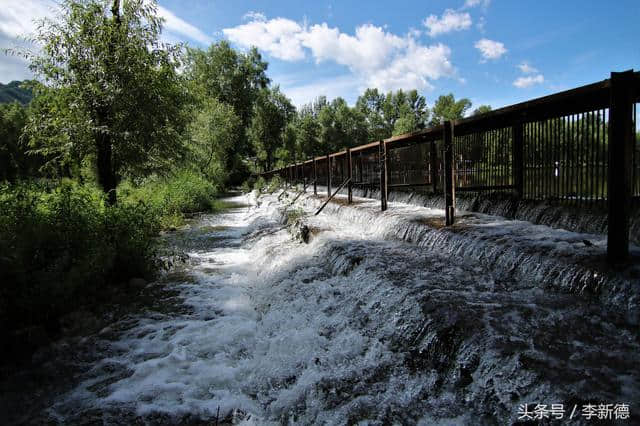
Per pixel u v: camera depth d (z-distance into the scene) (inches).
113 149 511.5
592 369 115.7
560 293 180.5
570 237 239.0
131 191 665.0
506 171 365.4
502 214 350.0
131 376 168.6
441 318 157.3
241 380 165.6
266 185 1256.8
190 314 240.2
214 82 1872.5
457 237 267.6
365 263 242.4
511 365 121.7
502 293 182.2
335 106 2743.6
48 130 486.9
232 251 414.0
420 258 251.3
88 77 459.8
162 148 548.7
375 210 435.5
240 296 272.7
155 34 513.3
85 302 245.6
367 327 185.0
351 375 151.7
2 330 184.7
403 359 153.7
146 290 283.3
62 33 461.4
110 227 296.0
